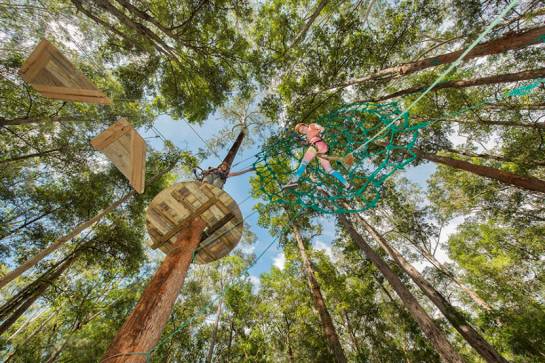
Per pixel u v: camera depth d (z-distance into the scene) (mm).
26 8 7816
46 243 10586
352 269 16938
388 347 12805
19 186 9344
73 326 12539
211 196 4871
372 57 9758
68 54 9070
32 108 8617
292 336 14727
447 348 7316
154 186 12148
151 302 3117
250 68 10953
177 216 5023
